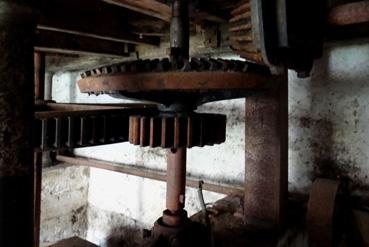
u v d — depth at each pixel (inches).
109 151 115.9
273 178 52.9
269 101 53.0
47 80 130.0
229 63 31.8
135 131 40.2
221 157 85.8
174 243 41.8
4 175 22.9
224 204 65.2
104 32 70.3
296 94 71.1
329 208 48.6
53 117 48.8
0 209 23.0
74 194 121.9
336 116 66.1
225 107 84.4
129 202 111.4
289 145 72.6
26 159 24.1
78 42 84.4
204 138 40.0
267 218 53.6
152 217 104.6
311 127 69.4
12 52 22.6
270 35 31.7
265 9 30.9
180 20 45.6
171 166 44.9
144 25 76.3
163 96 40.4
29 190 24.7
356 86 63.3
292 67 39.7
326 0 35.8
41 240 112.0
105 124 55.2
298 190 71.5
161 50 89.6
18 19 22.7
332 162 66.9
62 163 123.6
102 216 121.4
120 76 34.5
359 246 54.8
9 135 22.9
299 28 33.2
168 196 45.5
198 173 90.6
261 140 54.1
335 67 65.7
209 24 74.0
